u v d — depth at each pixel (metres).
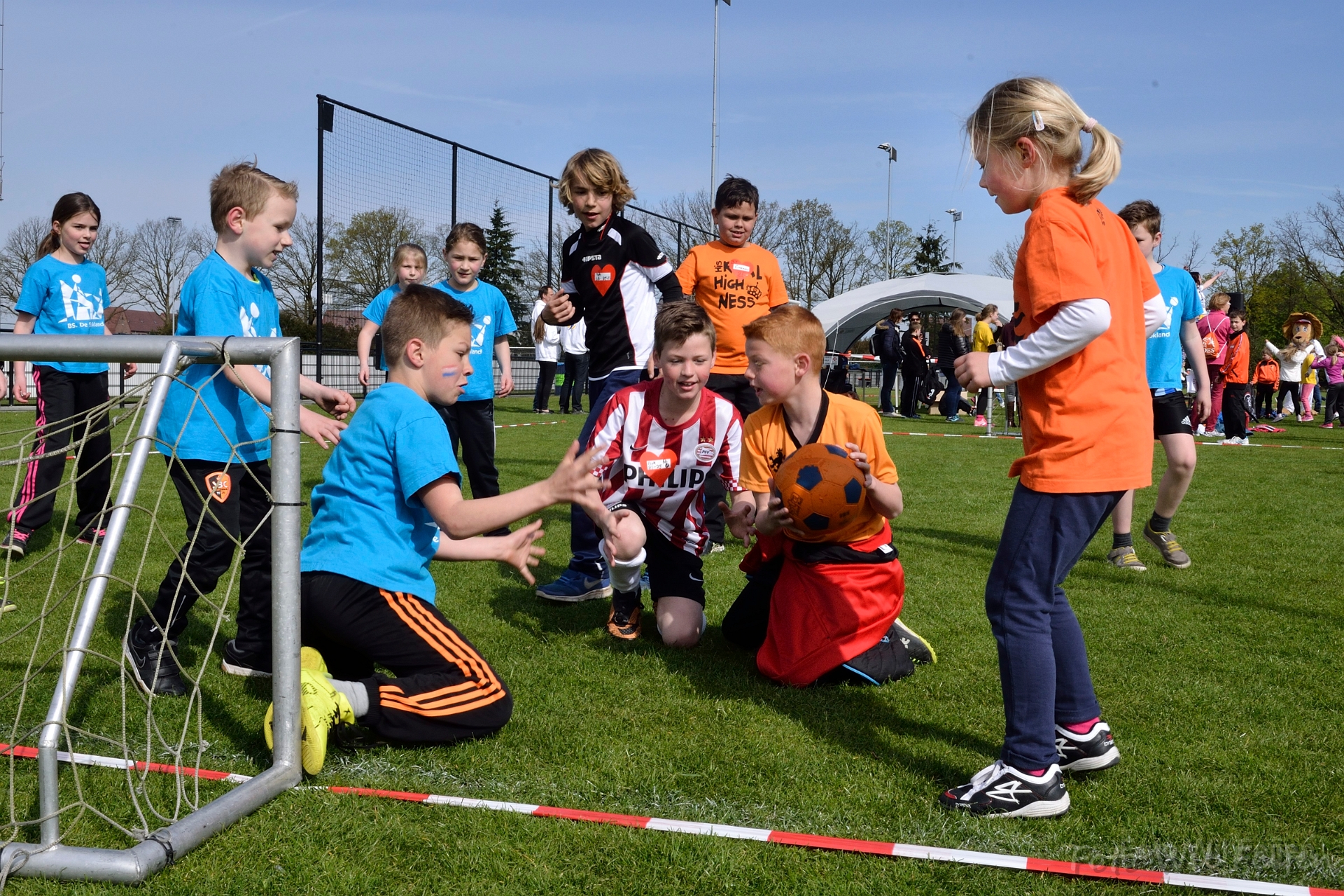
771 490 3.11
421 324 2.61
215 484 2.97
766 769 2.44
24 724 2.69
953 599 4.27
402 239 13.70
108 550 2.00
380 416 2.57
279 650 2.24
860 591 3.08
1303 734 2.72
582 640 3.63
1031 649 2.21
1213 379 12.98
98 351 2.18
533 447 10.52
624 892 1.84
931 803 2.27
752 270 5.61
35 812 2.14
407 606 2.57
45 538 5.43
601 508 2.58
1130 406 2.18
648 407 3.51
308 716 2.28
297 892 1.82
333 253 13.40
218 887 1.84
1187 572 4.91
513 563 2.39
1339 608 4.17
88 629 1.97
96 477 5.16
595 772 2.40
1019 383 2.31
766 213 46.06
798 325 3.08
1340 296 41.59
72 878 1.85
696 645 3.57
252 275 3.29
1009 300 24.88
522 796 2.26
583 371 16.53
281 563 2.21
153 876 1.87
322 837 2.03
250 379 2.98
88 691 2.96
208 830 1.99
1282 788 2.35
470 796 2.25
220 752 2.50
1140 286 2.30
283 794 2.21
